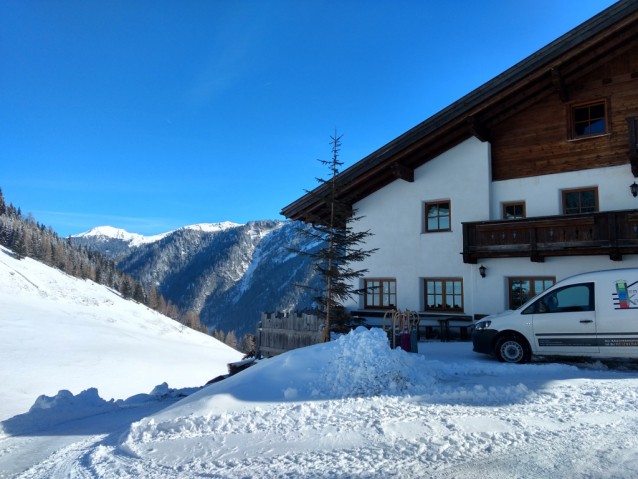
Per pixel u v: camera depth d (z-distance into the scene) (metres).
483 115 15.15
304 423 5.46
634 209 12.26
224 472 4.14
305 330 13.88
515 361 9.17
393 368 7.07
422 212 16.77
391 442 4.63
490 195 15.44
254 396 6.75
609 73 13.80
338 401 6.28
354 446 4.59
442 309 16.25
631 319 8.21
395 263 16.97
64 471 4.67
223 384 7.77
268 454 4.55
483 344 9.61
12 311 83.75
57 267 150.00
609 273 8.65
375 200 17.64
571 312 8.73
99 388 41.06
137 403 11.19
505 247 14.27
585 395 6.25
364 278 17.59
